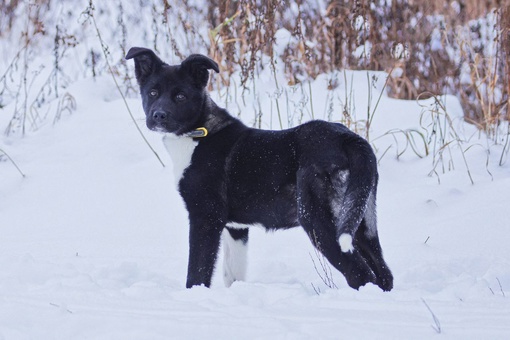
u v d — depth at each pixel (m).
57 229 11.35
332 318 5.73
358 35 14.77
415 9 14.59
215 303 6.41
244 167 8.49
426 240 9.91
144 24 17.31
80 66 16.88
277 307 6.22
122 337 5.30
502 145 12.70
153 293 6.94
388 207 11.17
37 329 5.59
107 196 12.14
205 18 16.36
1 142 13.98
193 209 8.61
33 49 17.89
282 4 14.93
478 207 10.76
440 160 12.25
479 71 14.38
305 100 13.44
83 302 6.50
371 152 7.82
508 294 6.95
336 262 7.75
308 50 14.10
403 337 5.15
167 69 8.96
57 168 13.09
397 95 14.31
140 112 14.50
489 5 14.77
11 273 8.09
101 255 10.06
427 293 6.93
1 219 11.80
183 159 8.69
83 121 14.47
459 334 5.20
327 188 7.85
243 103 13.86
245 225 8.69
